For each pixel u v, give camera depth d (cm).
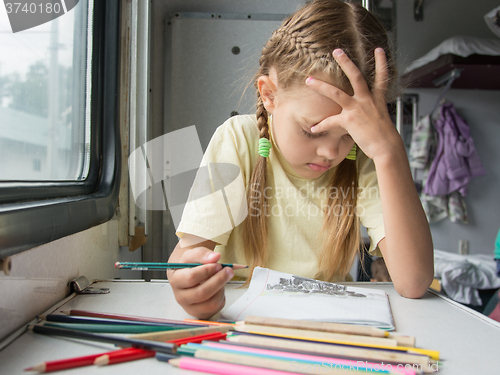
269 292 56
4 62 53
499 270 180
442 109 258
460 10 262
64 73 76
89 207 66
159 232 144
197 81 155
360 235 91
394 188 60
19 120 58
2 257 38
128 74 110
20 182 54
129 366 33
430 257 60
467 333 44
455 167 245
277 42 69
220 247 80
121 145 105
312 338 38
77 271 64
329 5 67
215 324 42
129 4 111
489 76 241
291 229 80
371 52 65
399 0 260
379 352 34
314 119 61
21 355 35
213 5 156
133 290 61
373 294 58
